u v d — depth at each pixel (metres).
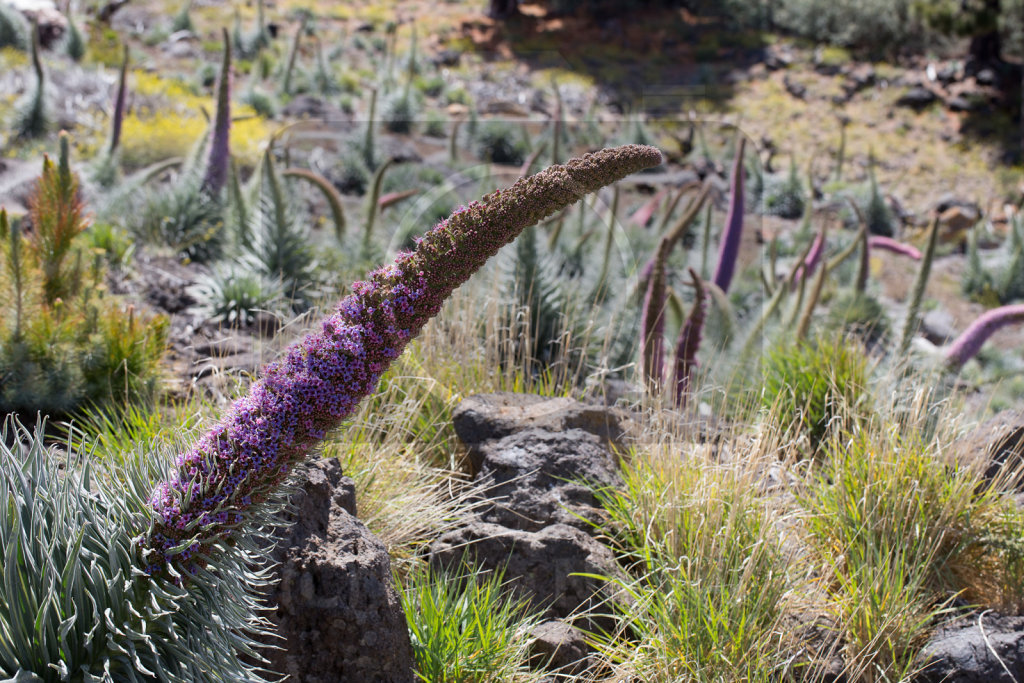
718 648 3.01
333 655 2.59
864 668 3.16
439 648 2.85
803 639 3.25
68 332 4.28
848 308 8.15
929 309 13.59
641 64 28.78
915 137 23.94
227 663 2.14
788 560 3.50
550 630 3.14
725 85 26.78
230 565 2.16
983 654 3.13
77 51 18.44
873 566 3.53
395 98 17.91
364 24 29.34
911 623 3.28
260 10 24.08
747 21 30.97
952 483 3.79
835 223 17.72
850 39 28.50
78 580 2.02
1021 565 3.54
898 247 12.25
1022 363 11.33
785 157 22.81
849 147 23.38
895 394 4.48
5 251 4.15
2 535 2.10
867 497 3.72
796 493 4.06
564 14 33.06
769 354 5.50
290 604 2.56
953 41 27.72
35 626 1.96
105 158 9.46
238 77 20.91
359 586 2.62
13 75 14.20
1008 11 25.64
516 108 17.98
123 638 2.01
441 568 3.42
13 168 9.38
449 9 33.03
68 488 2.22
